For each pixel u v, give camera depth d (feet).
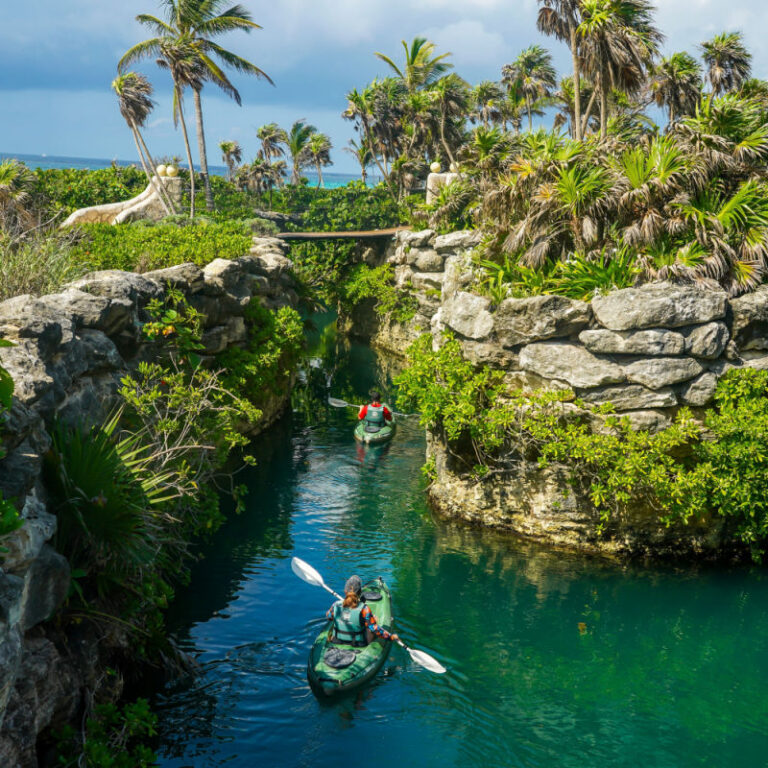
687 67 99.71
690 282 46.39
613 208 50.83
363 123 206.80
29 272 36.94
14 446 20.39
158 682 30.48
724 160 49.21
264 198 167.73
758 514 44.29
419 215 134.41
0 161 87.04
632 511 45.96
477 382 48.37
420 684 31.89
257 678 31.40
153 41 113.80
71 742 22.30
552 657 35.01
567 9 76.79
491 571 44.34
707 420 43.62
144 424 36.76
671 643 36.83
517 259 57.21
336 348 139.95
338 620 32.30
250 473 61.67
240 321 62.54
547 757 27.32
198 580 41.34
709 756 27.89
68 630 25.05
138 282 45.91
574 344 45.85
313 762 26.30
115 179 123.54
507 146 100.68
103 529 24.58
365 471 63.36
